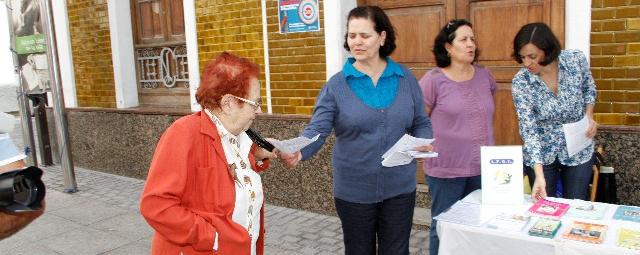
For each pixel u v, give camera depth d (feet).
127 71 23.52
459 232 7.90
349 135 8.82
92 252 14.76
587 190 10.61
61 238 15.97
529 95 10.00
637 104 11.76
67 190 21.25
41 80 22.31
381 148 8.71
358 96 8.73
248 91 6.50
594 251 6.86
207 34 19.44
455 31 10.30
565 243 7.06
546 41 9.47
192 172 6.36
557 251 7.13
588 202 8.74
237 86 6.41
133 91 23.79
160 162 6.24
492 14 14.08
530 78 10.00
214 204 6.46
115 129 23.62
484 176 9.01
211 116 6.62
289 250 14.06
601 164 11.26
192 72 20.26
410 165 9.12
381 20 8.61
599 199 11.18
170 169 6.21
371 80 8.82
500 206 8.77
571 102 9.97
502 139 14.40
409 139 8.04
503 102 14.24
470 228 7.78
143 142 22.59
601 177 11.14
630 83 11.80
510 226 7.75
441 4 14.92
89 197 20.51
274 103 17.76
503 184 8.89
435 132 10.80
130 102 23.71
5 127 5.14
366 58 8.59
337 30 15.66
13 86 57.16
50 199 20.38
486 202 8.89
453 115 10.52
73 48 25.12
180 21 21.71
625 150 11.89
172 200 6.13
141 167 22.99
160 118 21.74
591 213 8.16
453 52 10.43
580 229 7.44
